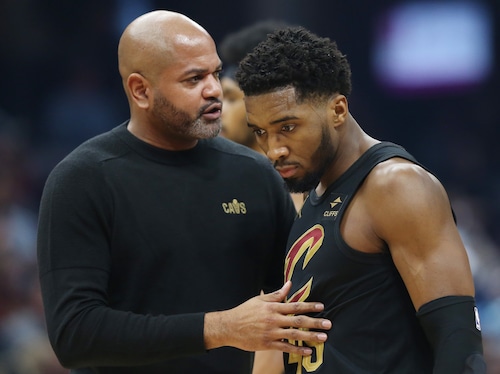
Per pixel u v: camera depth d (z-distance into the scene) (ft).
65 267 36.01
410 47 122.11
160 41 36.50
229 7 119.44
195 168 38.58
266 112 32.22
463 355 29.22
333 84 32.65
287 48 32.24
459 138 121.08
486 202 114.93
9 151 105.29
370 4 122.01
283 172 32.94
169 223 37.40
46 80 117.50
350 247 31.94
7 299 84.23
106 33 118.73
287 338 32.40
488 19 120.57
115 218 36.94
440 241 30.58
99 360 35.47
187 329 34.19
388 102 123.13
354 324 31.94
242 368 38.99
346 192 32.86
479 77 121.08
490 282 92.79
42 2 118.21
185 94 36.45
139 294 37.09
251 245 39.04
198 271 37.60
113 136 38.47
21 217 96.32
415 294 30.71
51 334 35.86
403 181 31.19
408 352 31.81
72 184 36.73
